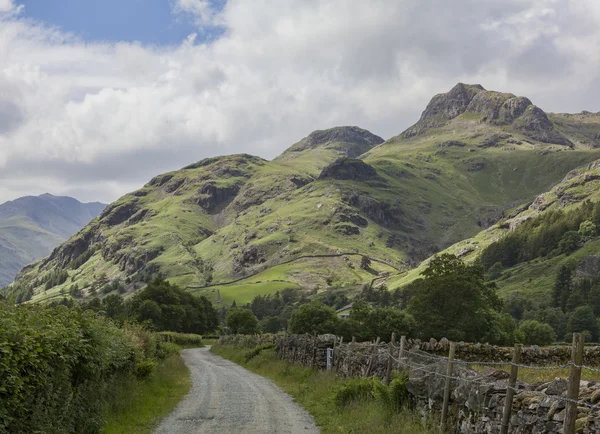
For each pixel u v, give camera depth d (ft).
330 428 54.34
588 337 451.94
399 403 53.72
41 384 36.11
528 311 590.14
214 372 133.90
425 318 201.77
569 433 29.50
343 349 91.50
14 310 39.17
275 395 84.99
